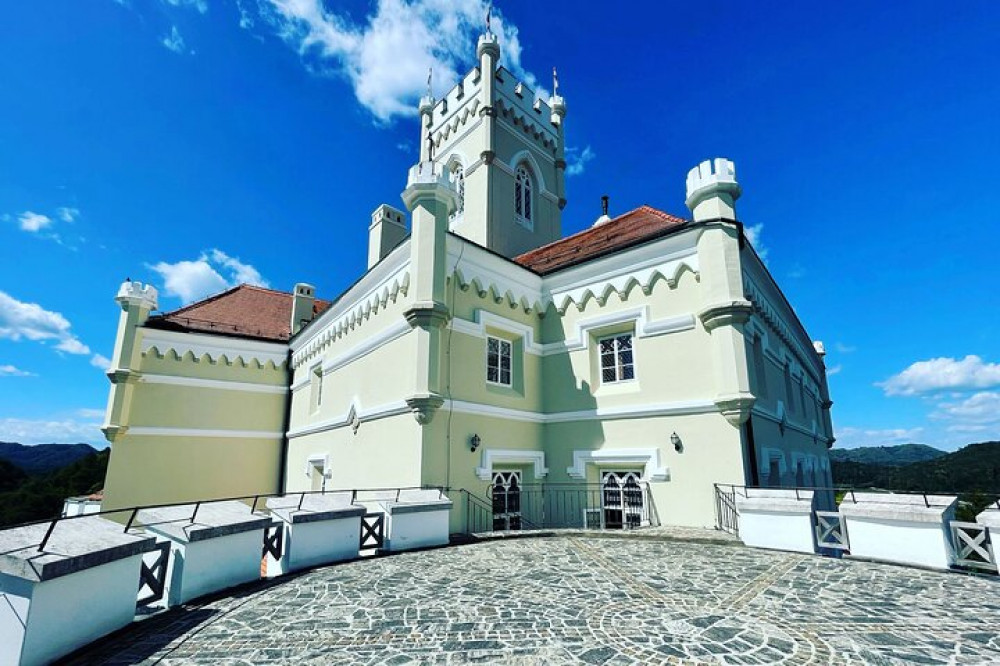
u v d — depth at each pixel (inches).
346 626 231.6
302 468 828.6
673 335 522.0
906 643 204.5
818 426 999.6
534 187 1043.3
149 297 833.5
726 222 490.6
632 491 535.2
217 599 274.8
